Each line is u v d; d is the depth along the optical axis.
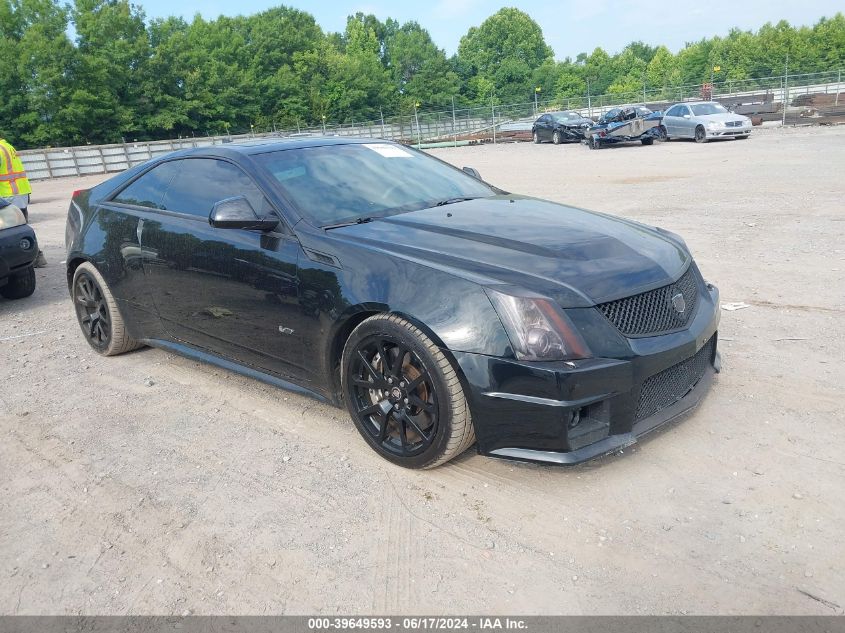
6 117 46.22
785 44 84.31
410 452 3.10
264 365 3.78
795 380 3.81
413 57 85.19
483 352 2.75
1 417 4.11
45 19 47.62
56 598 2.51
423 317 2.86
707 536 2.57
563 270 2.92
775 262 6.43
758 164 14.95
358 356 3.19
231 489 3.15
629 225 3.70
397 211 3.69
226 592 2.48
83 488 3.26
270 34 65.50
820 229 7.68
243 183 3.83
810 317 4.86
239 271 3.66
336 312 3.20
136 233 4.36
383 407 3.17
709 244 7.38
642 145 24.94
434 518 2.81
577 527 2.68
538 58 114.19
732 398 3.64
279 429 3.71
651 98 43.72
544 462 2.76
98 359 5.03
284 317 3.49
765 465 3.00
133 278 4.43
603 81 102.50
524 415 2.73
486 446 2.88
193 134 56.25
